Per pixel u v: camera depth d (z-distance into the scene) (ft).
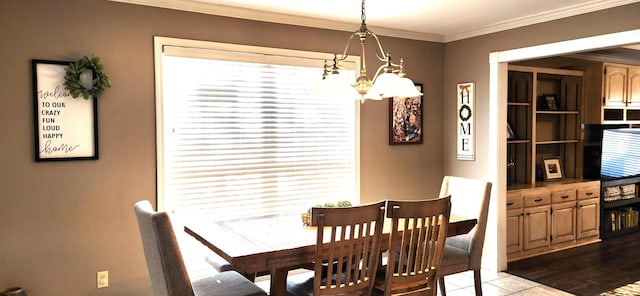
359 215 7.84
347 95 8.43
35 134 9.84
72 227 10.32
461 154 15.47
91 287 10.59
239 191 12.55
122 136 10.81
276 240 8.46
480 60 14.67
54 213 10.12
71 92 10.05
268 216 10.86
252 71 12.56
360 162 14.44
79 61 10.15
